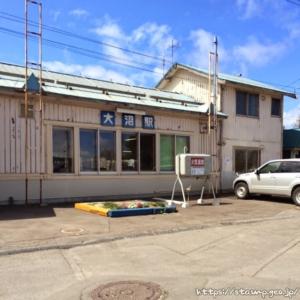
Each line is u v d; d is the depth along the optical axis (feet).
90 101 52.47
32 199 48.96
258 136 75.72
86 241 29.50
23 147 48.14
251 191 59.06
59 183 50.83
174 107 61.82
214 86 65.72
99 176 54.19
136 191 58.08
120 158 56.39
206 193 67.00
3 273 22.24
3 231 32.32
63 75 62.75
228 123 70.64
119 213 40.86
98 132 54.29
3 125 46.83
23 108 48.19
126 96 60.70
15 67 58.44
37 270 22.84
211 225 37.42
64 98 50.37
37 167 49.06
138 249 27.94
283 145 85.35
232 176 70.79
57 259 25.20
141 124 58.54
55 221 37.27
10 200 47.42
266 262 24.75
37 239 29.66
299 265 24.09
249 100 74.64
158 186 60.64
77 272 22.52
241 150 72.95
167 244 29.58
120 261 24.84
